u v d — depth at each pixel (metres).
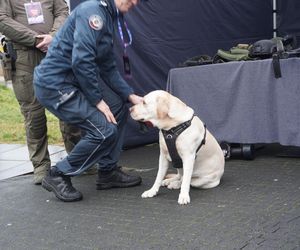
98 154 3.45
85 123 3.35
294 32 6.92
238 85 4.35
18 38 3.76
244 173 3.99
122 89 3.66
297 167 4.08
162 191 3.62
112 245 2.63
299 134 4.11
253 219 2.88
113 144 3.52
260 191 3.46
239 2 6.38
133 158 4.89
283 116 4.17
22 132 6.97
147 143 5.54
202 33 5.89
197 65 4.64
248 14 6.54
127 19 5.04
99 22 3.19
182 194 3.30
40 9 3.90
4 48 3.96
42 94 3.35
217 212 3.04
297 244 2.49
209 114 4.54
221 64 4.41
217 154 3.62
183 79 4.63
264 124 4.29
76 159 3.44
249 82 4.29
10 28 3.73
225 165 4.30
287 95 4.12
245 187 3.58
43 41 3.78
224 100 4.44
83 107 3.32
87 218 3.12
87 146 3.38
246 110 4.34
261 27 6.79
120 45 4.98
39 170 4.07
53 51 3.33
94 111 3.35
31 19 3.87
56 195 3.53
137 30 5.16
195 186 3.59
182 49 5.65
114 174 3.79
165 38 5.46
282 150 4.72
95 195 3.64
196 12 5.79
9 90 10.59
